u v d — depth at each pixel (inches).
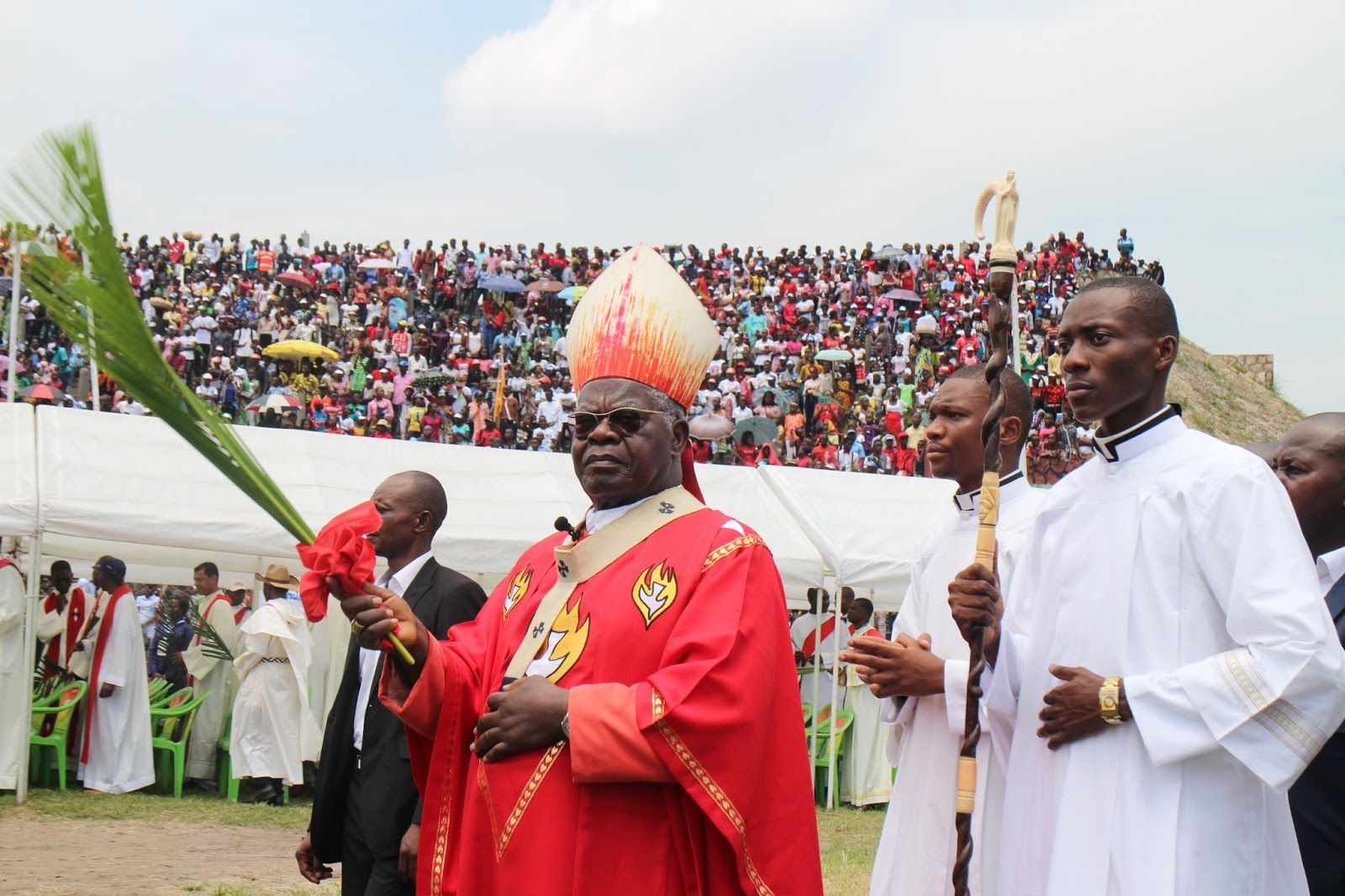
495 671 133.5
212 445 112.7
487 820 125.8
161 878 329.1
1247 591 125.8
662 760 116.3
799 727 125.1
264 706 446.9
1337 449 167.0
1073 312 142.1
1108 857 129.1
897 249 1569.9
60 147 96.4
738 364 1318.9
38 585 433.7
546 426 1185.4
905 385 1282.0
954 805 173.2
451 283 1460.4
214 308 1286.9
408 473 201.9
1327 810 154.1
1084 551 140.4
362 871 185.8
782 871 120.2
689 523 130.0
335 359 1270.9
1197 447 136.5
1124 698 129.1
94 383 604.7
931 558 191.2
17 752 427.8
